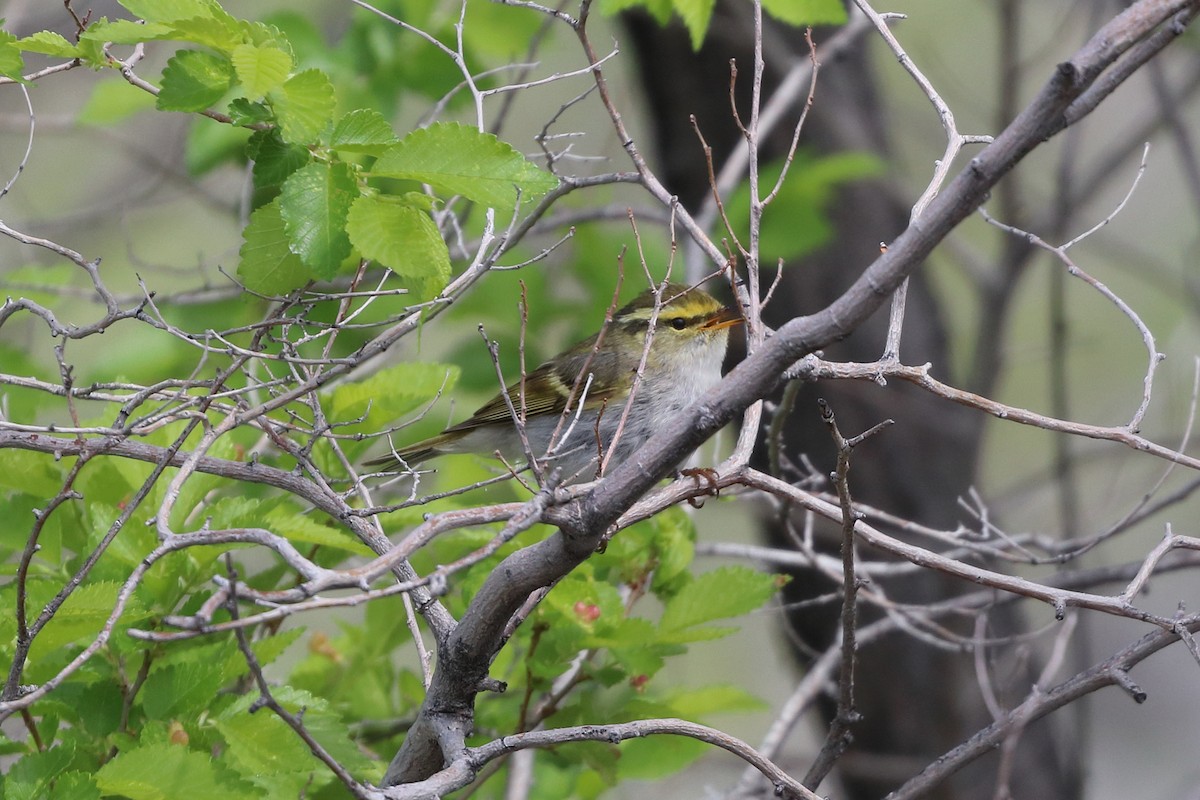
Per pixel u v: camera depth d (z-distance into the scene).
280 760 7.01
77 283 15.51
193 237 18.30
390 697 9.98
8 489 8.33
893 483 14.42
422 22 12.68
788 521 9.82
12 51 6.83
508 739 6.14
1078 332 20.61
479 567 8.96
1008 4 14.80
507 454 12.26
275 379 7.70
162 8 6.59
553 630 8.38
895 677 14.25
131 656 7.74
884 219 15.00
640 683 8.80
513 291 13.44
